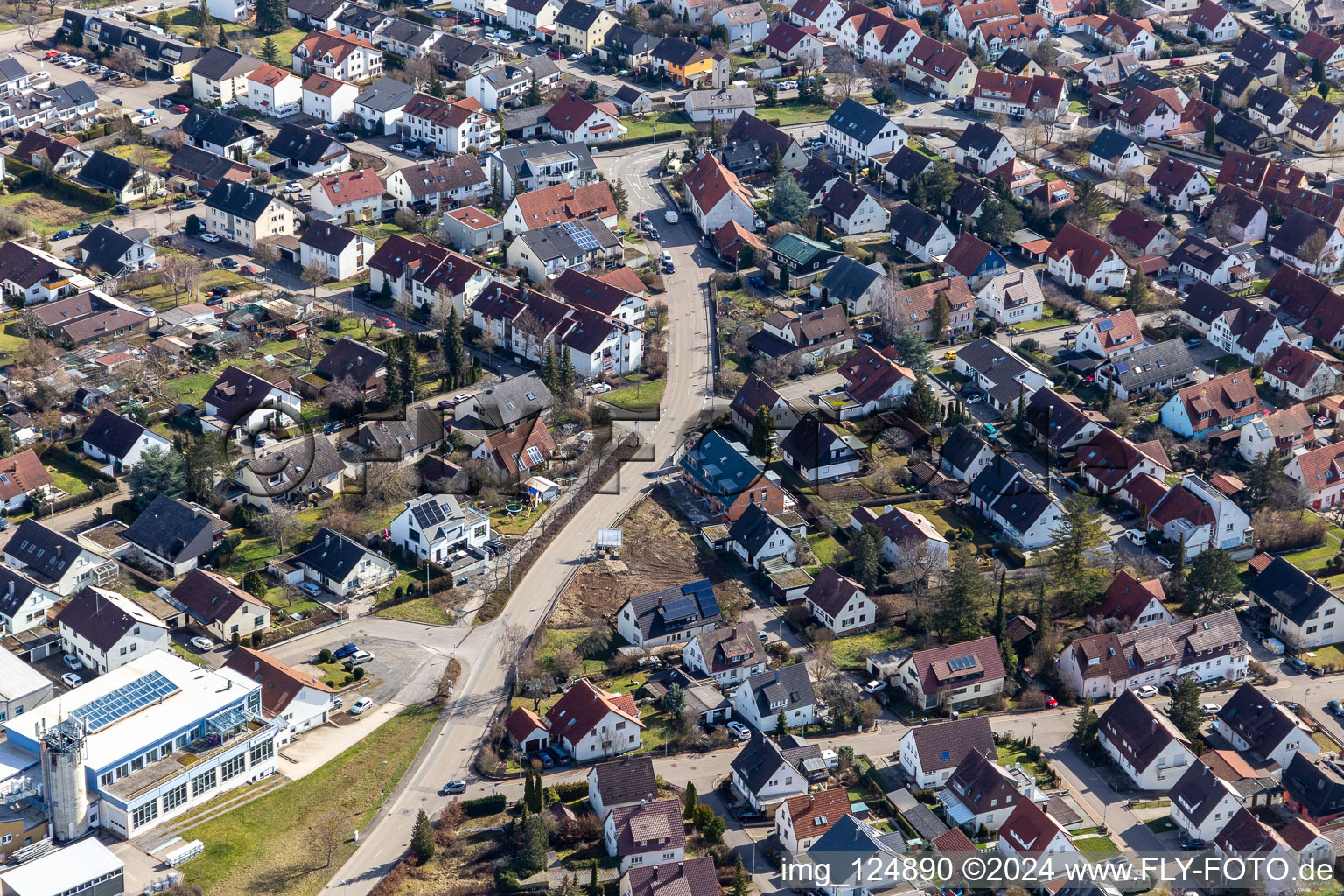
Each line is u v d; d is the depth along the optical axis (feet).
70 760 626.64
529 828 631.56
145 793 642.22
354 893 618.44
